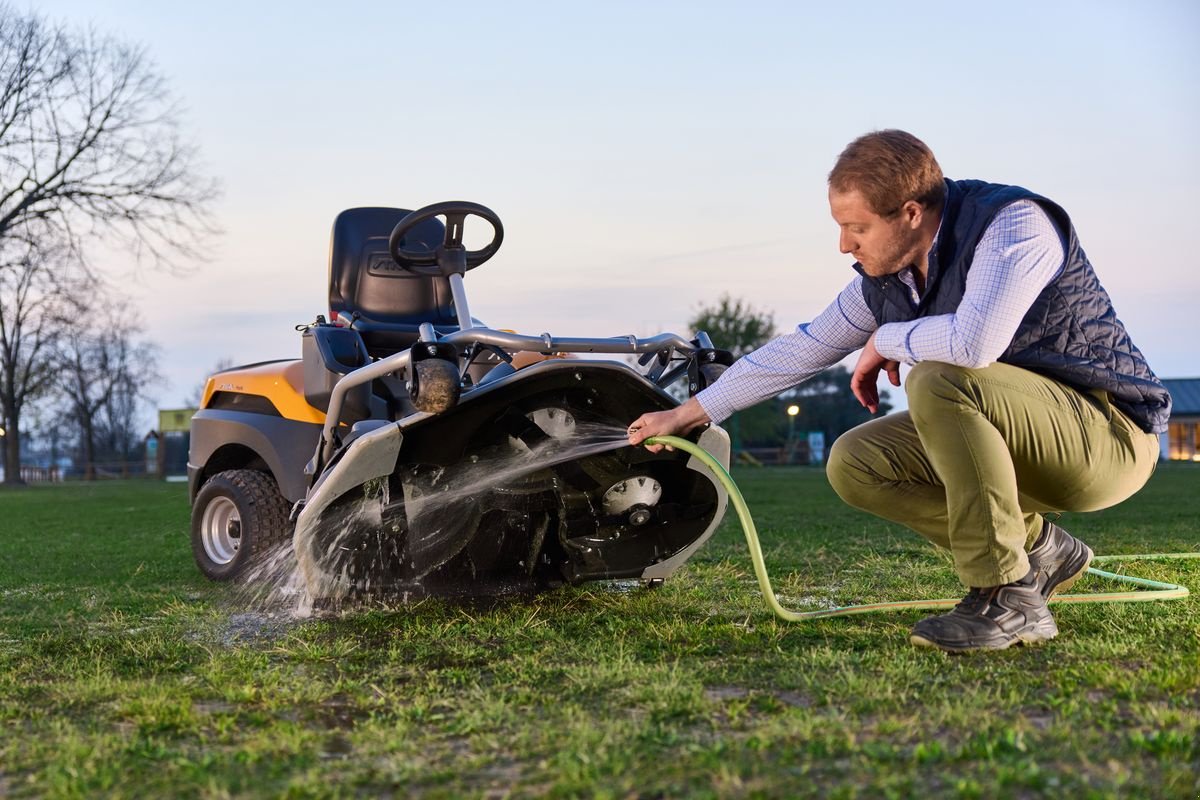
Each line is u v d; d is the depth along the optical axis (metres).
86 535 7.70
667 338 3.71
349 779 1.85
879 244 2.77
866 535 6.46
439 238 4.90
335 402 3.81
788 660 2.75
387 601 3.74
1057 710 2.15
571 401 3.49
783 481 18.56
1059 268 2.75
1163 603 3.55
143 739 2.15
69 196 27.55
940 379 2.79
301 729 2.20
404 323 4.81
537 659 2.84
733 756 1.91
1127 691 2.26
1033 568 3.25
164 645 3.16
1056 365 2.82
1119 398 2.89
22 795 1.83
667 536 3.87
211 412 4.95
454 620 3.50
